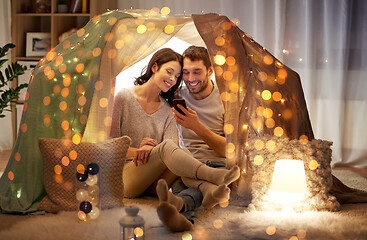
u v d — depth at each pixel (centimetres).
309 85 398
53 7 419
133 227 169
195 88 251
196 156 252
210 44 236
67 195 218
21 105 420
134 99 249
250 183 231
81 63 235
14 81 421
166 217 182
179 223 187
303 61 400
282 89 252
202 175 211
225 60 235
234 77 235
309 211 219
